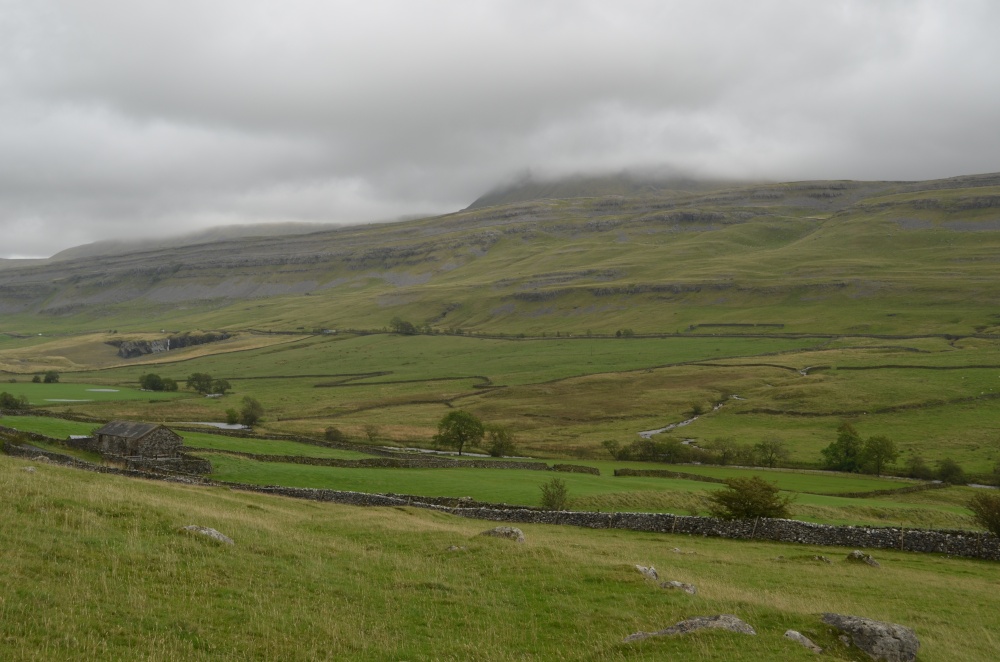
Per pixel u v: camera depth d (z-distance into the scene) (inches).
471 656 810.2
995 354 7795.3
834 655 827.4
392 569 1136.2
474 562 1195.9
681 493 2827.3
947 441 5113.2
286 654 767.1
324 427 5541.3
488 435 5433.1
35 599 773.9
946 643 995.3
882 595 1282.0
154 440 2815.0
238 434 3964.1
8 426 3102.9
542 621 927.7
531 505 2459.4
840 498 3260.3
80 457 2650.1
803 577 1403.8
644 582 1088.2
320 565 1106.7
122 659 685.9
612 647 827.4
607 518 2039.9
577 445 5093.5
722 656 779.4
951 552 1817.2
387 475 2945.4
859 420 5910.4
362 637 839.7
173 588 894.4
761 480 2133.4
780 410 6378.0
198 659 719.7
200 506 1491.1
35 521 1038.4
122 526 1114.1
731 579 1339.8
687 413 6589.6
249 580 973.2
